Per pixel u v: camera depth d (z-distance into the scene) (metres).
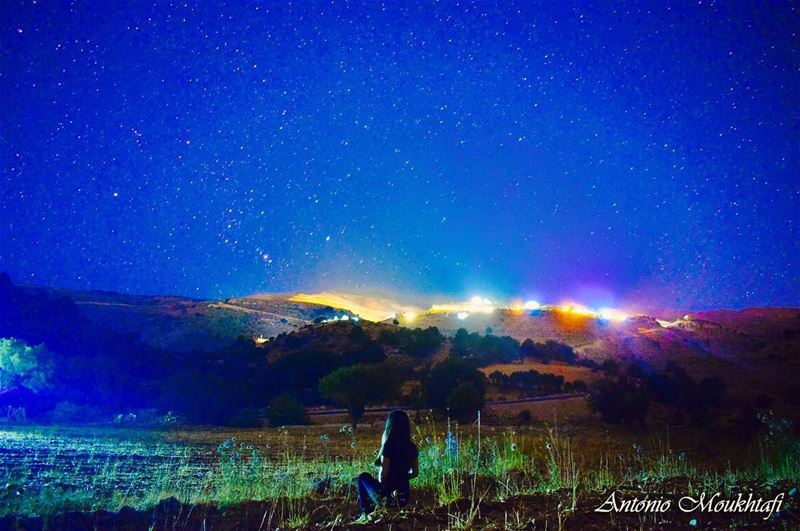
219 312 111.06
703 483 7.16
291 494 7.39
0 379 27.34
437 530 5.52
